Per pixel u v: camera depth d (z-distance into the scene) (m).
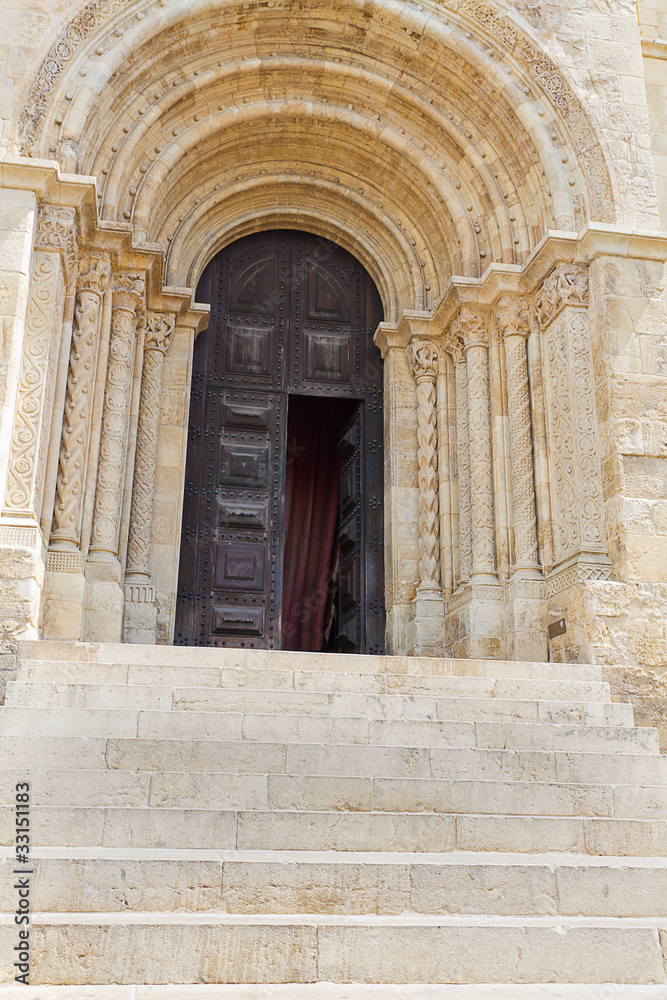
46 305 9.98
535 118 11.95
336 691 8.02
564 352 11.30
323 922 4.69
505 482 11.86
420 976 4.61
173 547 12.27
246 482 13.35
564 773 6.80
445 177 13.01
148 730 6.72
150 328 12.61
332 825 5.67
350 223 14.29
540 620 10.98
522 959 4.71
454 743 7.12
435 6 12.20
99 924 4.48
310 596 14.90
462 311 12.55
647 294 11.12
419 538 13.02
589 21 12.39
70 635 9.98
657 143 13.34
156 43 11.77
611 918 5.22
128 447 11.80
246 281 14.18
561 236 11.26
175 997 4.13
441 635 12.33
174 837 5.50
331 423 15.66
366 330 14.38
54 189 10.30
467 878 5.21
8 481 9.35
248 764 6.39
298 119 13.27
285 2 12.05
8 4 10.77
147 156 12.41
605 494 10.61
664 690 9.80
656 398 10.75
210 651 8.38
